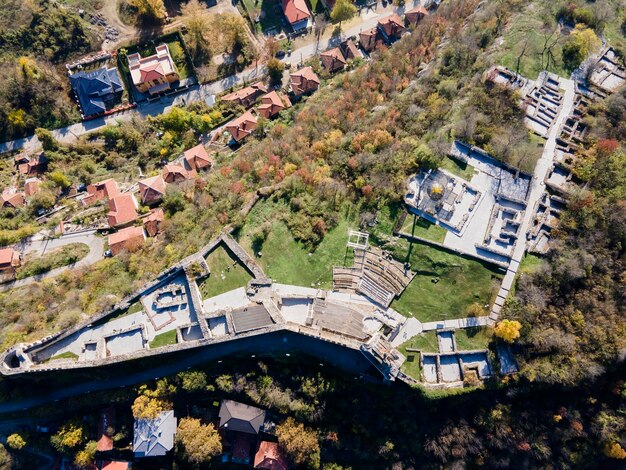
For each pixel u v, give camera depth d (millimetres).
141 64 112875
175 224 80000
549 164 76625
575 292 67625
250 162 87438
